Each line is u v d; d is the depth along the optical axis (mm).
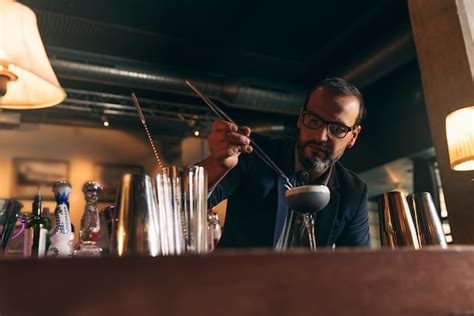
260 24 4344
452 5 2785
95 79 4500
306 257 488
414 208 1375
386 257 516
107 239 1349
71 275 431
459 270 544
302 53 4922
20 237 1454
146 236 762
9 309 416
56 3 3820
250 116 6168
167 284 446
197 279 454
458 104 2703
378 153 5613
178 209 874
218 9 4086
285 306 467
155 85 4715
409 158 5270
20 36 1501
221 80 4945
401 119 5348
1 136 4820
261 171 1555
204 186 919
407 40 4098
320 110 1498
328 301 481
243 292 461
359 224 1650
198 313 446
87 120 5152
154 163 5410
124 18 4098
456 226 2748
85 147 5152
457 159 2244
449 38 2785
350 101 1515
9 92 1684
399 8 4172
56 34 4242
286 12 4176
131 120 5328
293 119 6176
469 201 2674
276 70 5289
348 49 4836
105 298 431
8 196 4664
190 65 5059
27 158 4859
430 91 2908
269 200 1537
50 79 1592
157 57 4816
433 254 538
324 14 4227
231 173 1545
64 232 1266
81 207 4918
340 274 493
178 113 5414
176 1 3928
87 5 3873
